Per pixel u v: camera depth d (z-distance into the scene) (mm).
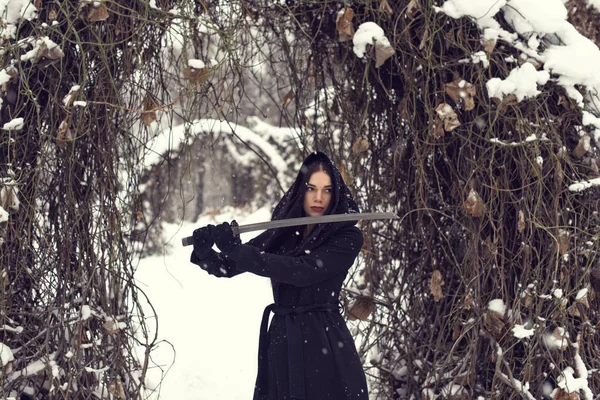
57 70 3430
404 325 4520
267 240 3643
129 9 3408
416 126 3939
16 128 3381
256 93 9992
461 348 4148
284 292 3428
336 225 3422
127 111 3631
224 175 11109
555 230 3637
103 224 3631
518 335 3650
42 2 3391
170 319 7293
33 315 3520
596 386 3783
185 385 5508
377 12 3781
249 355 6156
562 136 3688
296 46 4383
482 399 3859
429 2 3605
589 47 3662
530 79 3523
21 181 3457
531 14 3584
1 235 3408
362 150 4000
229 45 3576
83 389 3570
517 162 3641
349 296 4461
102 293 3553
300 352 3309
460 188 3826
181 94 3748
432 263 4141
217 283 8828
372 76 4270
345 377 3316
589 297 3727
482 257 3795
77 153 3564
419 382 4266
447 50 3793
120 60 3561
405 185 4344
